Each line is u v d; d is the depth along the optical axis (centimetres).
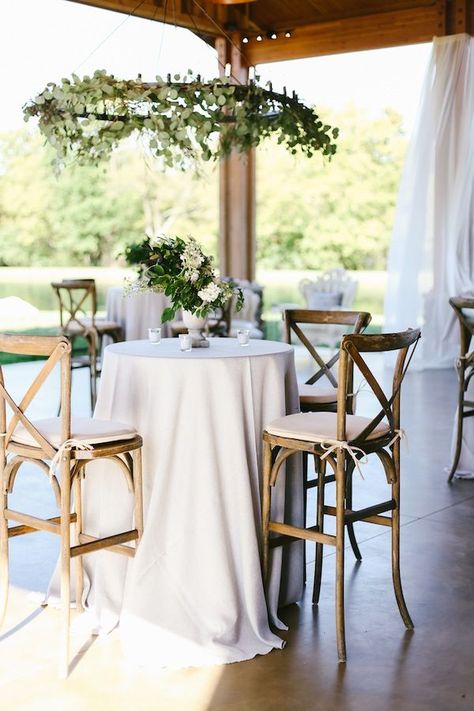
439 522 412
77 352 1042
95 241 1719
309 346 385
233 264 1020
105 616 300
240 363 291
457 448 478
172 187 1744
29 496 447
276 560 304
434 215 859
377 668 271
